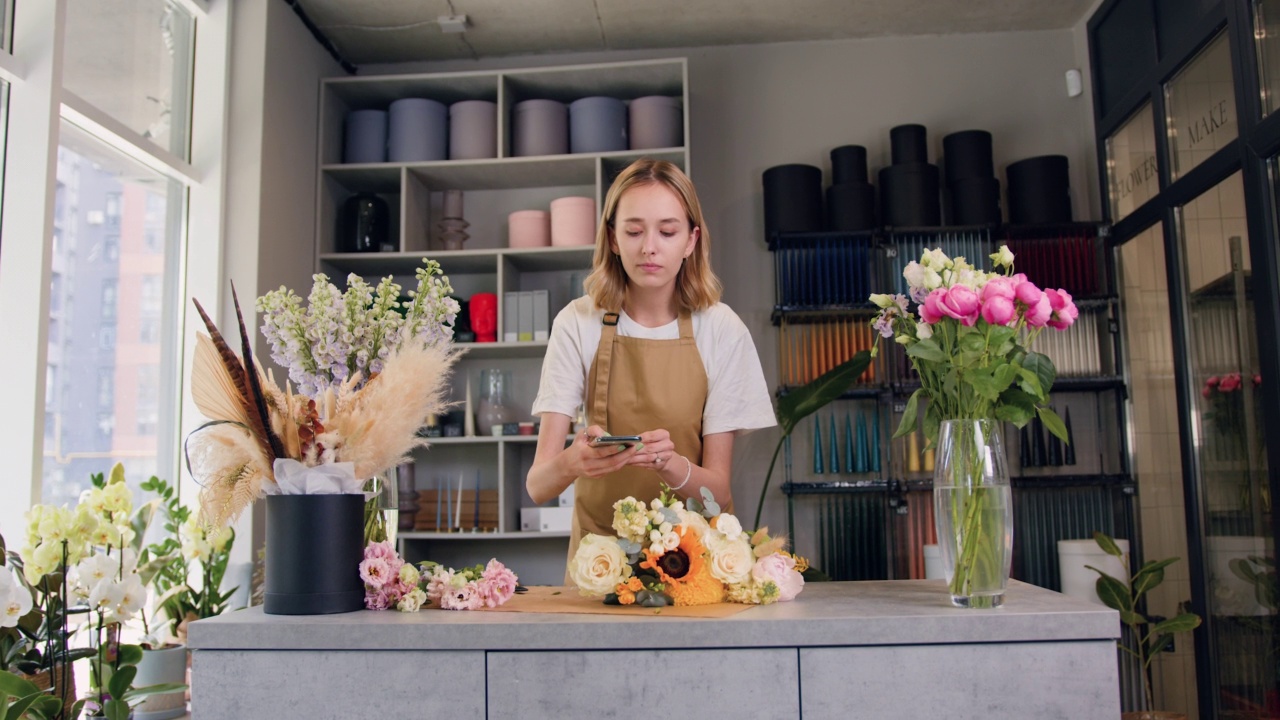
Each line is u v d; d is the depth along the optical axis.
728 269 4.48
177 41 3.76
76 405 3.03
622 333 1.99
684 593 1.43
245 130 3.83
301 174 4.18
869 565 4.07
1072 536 4.04
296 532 1.44
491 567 1.49
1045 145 4.49
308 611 1.42
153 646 2.85
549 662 1.31
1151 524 3.80
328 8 4.22
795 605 1.43
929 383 1.52
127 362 3.33
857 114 4.57
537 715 1.31
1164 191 3.59
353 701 1.33
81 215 3.09
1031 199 4.12
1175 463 3.57
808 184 4.16
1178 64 3.49
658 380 1.97
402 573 1.46
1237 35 3.05
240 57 3.87
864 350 4.13
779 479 4.29
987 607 1.38
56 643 2.38
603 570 1.46
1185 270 3.49
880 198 4.23
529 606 1.48
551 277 4.51
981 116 4.53
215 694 1.35
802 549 4.21
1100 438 4.16
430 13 4.29
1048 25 4.53
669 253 1.80
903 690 1.29
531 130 4.29
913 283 1.58
